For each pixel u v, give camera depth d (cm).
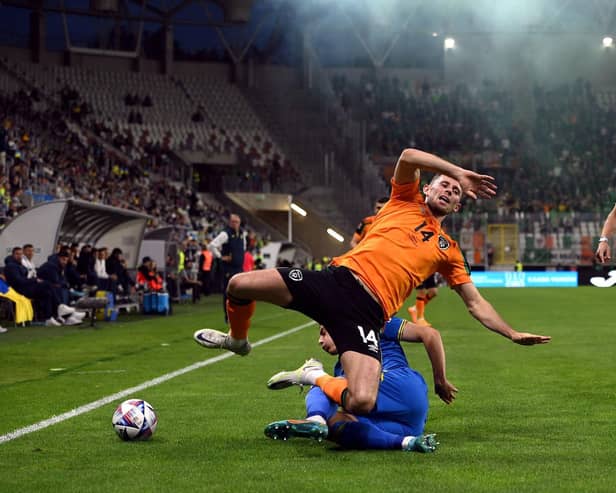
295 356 2000
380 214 984
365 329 909
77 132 8169
